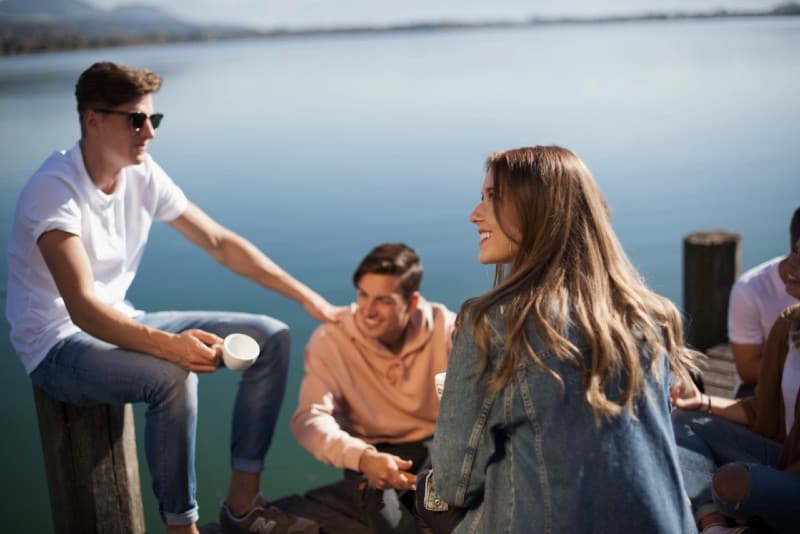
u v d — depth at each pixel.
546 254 1.96
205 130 26.28
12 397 6.93
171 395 2.71
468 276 10.70
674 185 16.25
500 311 1.94
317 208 15.01
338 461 2.92
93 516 2.99
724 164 18.25
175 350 2.71
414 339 3.18
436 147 21.92
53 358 2.83
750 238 12.10
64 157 2.86
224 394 6.84
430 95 34.75
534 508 1.85
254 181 17.83
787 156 18.83
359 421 3.20
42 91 32.72
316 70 50.84
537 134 23.73
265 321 3.08
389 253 3.09
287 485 5.53
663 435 1.91
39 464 5.73
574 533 1.82
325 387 3.16
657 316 2.00
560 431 1.85
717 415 2.96
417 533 2.77
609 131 23.94
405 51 70.56
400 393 3.18
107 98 2.80
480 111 29.23
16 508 5.07
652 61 47.91
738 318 3.52
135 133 2.85
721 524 2.51
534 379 1.87
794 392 2.76
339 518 3.19
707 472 2.69
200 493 5.27
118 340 2.72
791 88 31.52
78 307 2.71
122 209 3.02
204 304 9.81
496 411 1.91
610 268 1.98
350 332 3.21
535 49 66.19
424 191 16.23
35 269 2.82
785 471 2.46
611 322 1.90
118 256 3.01
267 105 32.72
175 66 56.47
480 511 2.00
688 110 27.44
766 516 2.33
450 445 1.97
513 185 2.01
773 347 2.84
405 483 2.78
